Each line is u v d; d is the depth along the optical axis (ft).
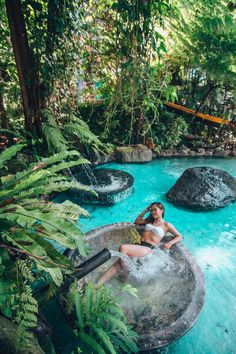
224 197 18.70
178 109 27.20
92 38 21.52
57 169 9.83
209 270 13.74
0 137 21.62
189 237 16.16
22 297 7.00
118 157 24.49
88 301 8.55
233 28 19.60
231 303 11.78
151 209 13.76
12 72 21.34
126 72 18.31
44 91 18.65
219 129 27.40
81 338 7.98
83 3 18.04
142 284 11.43
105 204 18.67
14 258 9.00
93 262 9.61
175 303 10.21
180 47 23.11
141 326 9.43
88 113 26.89
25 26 16.83
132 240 13.61
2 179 10.89
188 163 25.54
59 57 18.19
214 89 26.91
